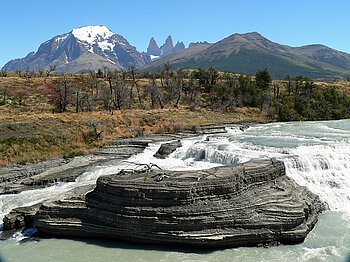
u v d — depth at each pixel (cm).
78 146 4419
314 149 3362
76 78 10450
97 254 1808
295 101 8638
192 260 1720
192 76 11662
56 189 2844
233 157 3184
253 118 7919
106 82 10481
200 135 5344
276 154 3144
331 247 1803
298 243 1859
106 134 5059
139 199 1920
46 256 1792
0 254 1811
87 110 7456
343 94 9356
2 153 3784
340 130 5019
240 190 2062
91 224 1969
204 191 1925
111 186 2012
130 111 6806
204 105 8962
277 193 2109
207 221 1803
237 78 12306
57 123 5025
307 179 2656
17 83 8781
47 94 8312
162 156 3906
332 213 2241
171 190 1883
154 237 1841
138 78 12319
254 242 1828
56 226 2002
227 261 1698
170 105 8694
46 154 4019
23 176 3189
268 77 11388
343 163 2938
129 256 1780
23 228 2125
